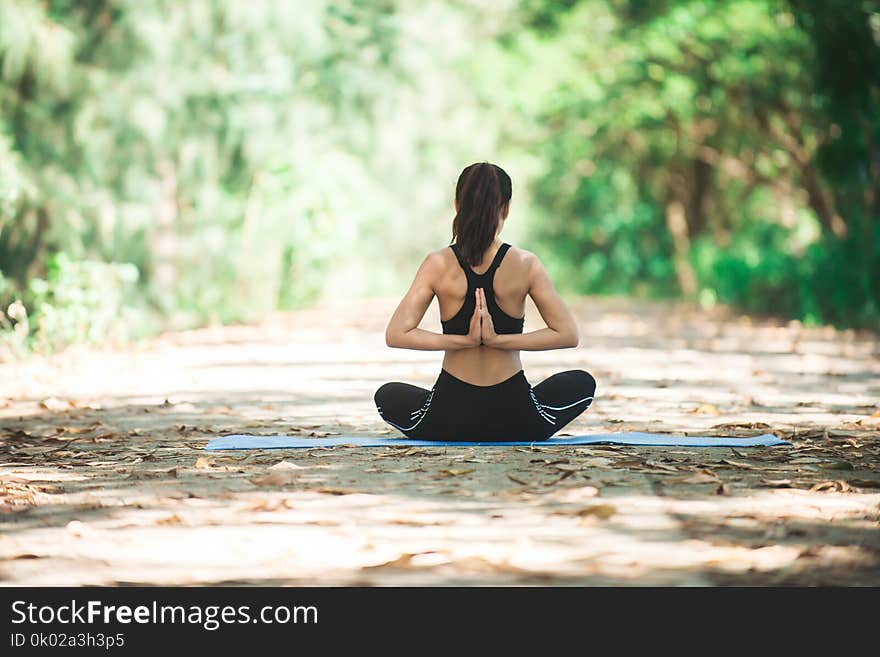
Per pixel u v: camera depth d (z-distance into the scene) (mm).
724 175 46438
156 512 7309
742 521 6938
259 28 26188
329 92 32031
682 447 9836
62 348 19312
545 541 6504
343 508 7383
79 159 21078
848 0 22094
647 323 30109
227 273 28125
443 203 48719
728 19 29859
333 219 31844
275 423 11664
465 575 5961
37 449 10023
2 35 19391
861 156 24500
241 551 6383
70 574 6008
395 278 47531
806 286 28547
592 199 55312
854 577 5891
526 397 10039
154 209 23562
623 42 34906
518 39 39062
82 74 20812
